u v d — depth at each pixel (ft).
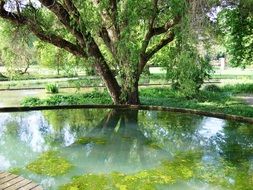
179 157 24.81
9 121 36.65
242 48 56.39
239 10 42.93
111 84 43.32
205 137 29.76
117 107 42.22
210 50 35.60
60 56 51.49
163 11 38.91
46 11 43.68
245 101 48.06
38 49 51.26
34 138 30.12
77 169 22.35
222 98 51.44
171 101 47.47
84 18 38.81
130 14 37.83
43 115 39.32
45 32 40.86
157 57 49.65
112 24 39.70
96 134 31.19
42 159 24.43
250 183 19.94
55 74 104.32
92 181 20.29
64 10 38.75
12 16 38.63
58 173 21.62
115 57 41.01
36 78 95.55
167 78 43.75
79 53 42.42
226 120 35.53
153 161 23.91
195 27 31.35
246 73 108.47
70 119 37.22
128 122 35.68
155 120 36.37
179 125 34.09
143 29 41.29
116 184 19.85
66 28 40.96
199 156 24.95
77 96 53.88
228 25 50.49
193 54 33.53
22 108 41.29
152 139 29.48
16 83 82.02
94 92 55.16
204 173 21.50
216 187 19.42
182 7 33.76
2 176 19.63
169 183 20.01
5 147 27.50
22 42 42.83
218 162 23.57
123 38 38.22
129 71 40.01
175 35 39.40
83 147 27.30
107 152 26.03
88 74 50.62
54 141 29.12
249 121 33.76
